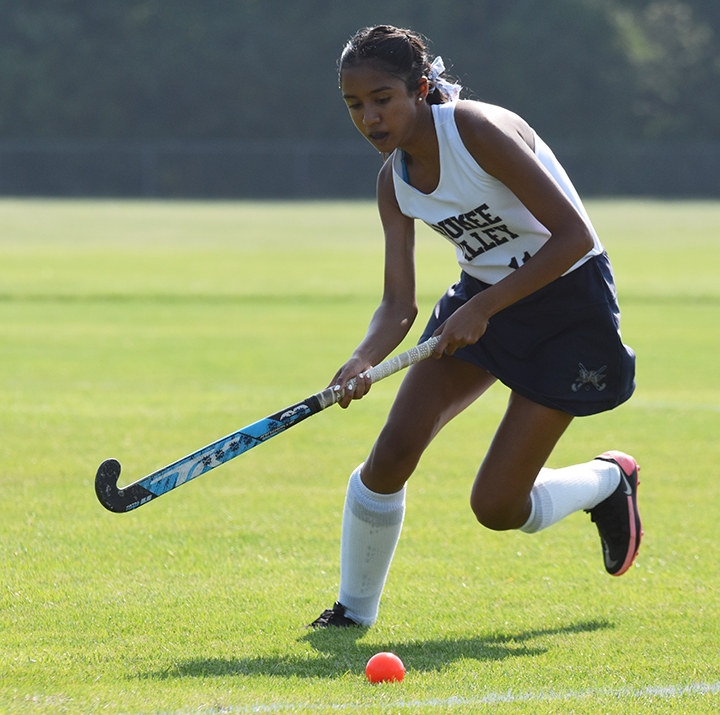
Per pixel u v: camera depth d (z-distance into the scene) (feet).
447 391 43.88
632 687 37.11
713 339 138.62
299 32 638.12
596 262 44.19
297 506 62.80
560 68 647.97
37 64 604.49
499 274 44.50
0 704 34.58
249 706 34.73
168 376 108.99
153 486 39.24
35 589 47.78
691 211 479.41
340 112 635.25
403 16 650.02
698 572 51.75
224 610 45.57
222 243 297.94
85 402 93.66
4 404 92.12
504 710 34.63
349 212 459.73
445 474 71.46
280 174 594.24
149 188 581.12
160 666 38.86
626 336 141.08
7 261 239.50
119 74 612.29
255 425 40.34
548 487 45.37
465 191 41.81
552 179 40.96
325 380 107.04
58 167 574.97
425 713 34.27
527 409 43.21
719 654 40.78
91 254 260.01
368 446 79.10
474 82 649.20
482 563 52.90
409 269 45.16
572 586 49.52
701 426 86.94
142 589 48.11
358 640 42.37
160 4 633.20
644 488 67.77
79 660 39.32
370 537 43.19
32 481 66.95
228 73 623.77
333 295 183.83
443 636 43.06
